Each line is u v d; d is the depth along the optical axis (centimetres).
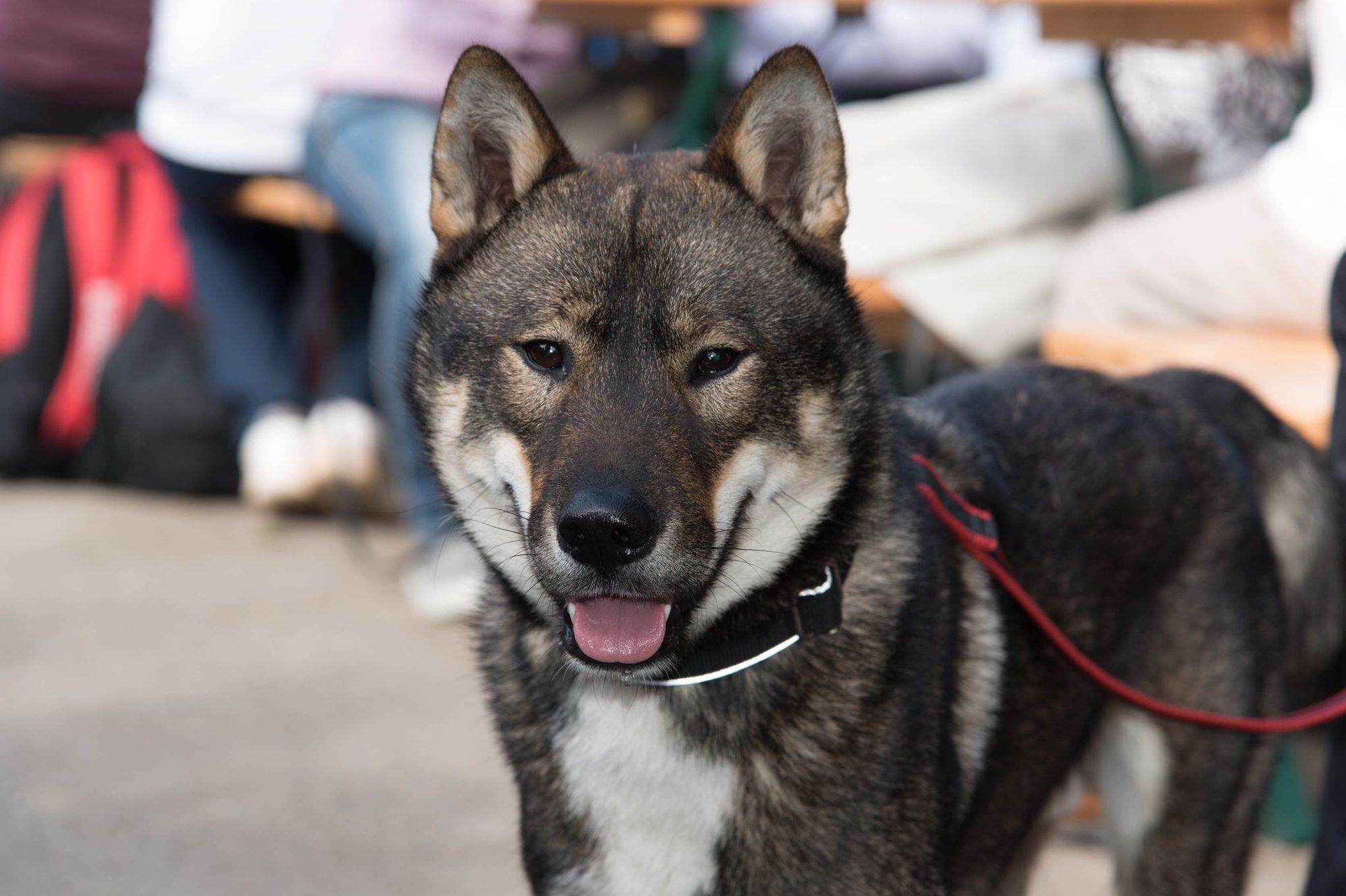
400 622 643
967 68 730
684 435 288
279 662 595
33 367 822
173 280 824
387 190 630
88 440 832
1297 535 387
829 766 297
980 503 336
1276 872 436
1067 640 330
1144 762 358
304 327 782
